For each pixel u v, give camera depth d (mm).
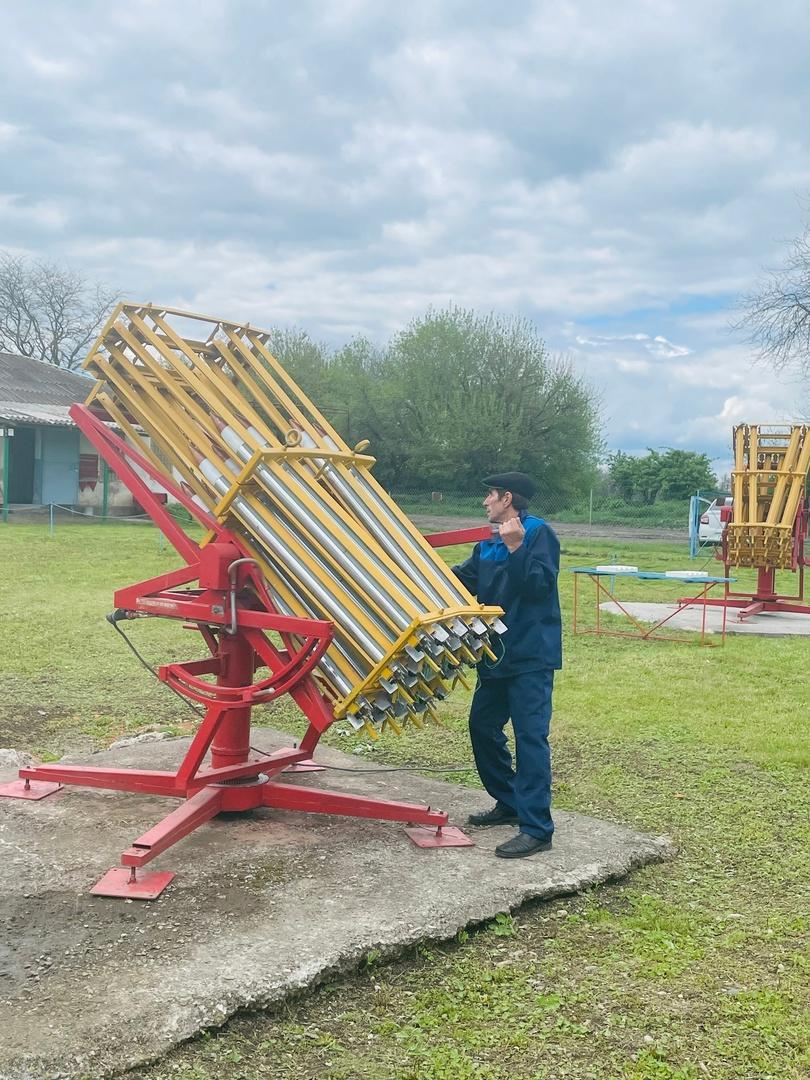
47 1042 2924
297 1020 3254
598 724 7477
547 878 4281
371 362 41844
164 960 3428
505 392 38031
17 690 8039
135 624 11258
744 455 14766
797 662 10367
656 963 3691
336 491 4746
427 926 3770
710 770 6359
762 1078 2992
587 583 18766
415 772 6129
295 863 4297
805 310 29312
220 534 4543
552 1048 3125
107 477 28609
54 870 4156
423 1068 3000
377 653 4145
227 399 4699
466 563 4934
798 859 4832
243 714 4879
